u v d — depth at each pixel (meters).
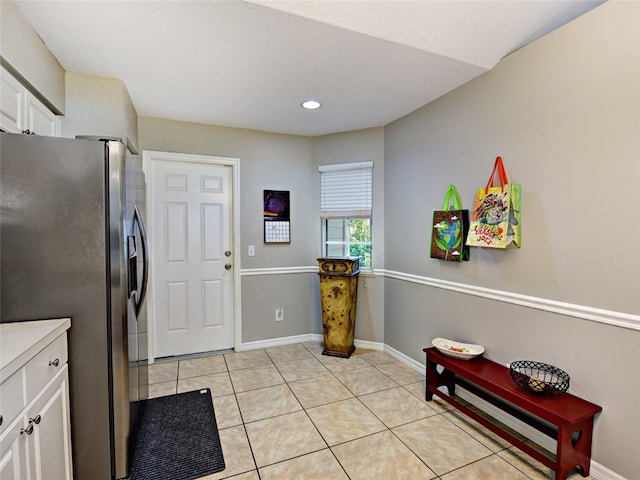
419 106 2.73
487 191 2.04
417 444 1.88
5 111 1.46
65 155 1.49
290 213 3.51
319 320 3.63
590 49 1.57
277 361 3.07
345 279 3.12
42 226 1.47
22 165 1.44
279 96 2.51
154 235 3.02
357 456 1.78
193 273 3.19
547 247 1.78
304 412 2.21
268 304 3.44
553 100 1.74
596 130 1.56
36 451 1.18
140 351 2.06
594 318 1.58
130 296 1.70
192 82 2.26
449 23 1.67
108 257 1.55
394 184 3.12
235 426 2.05
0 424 0.97
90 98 2.14
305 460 1.75
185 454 1.79
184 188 3.12
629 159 1.45
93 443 1.55
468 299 2.32
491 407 2.16
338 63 2.01
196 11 1.52
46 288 1.48
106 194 1.54
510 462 1.73
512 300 1.99
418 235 2.81
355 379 2.70
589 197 1.59
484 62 2.03
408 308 2.96
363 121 3.11
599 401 1.57
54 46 1.80
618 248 1.49
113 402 1.57
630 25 1.43
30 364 1.15
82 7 1.48
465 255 2.31
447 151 2.47
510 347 2.01
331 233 3.62
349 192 3.42
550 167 1.76
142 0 1.44
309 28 1.66
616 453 1.51
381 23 1.64
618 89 1.48
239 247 3.28
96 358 1.54
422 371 2.79
